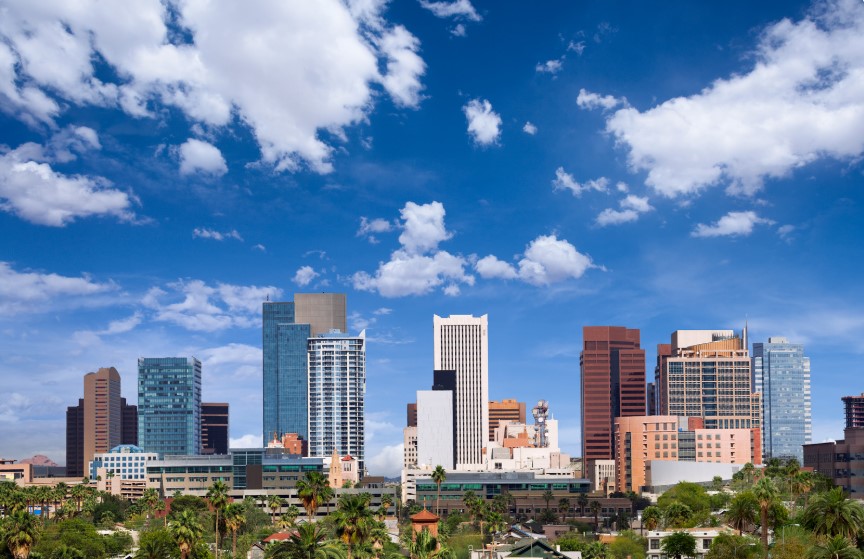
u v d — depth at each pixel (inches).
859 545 6505.9
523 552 7465.6
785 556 7593.5
